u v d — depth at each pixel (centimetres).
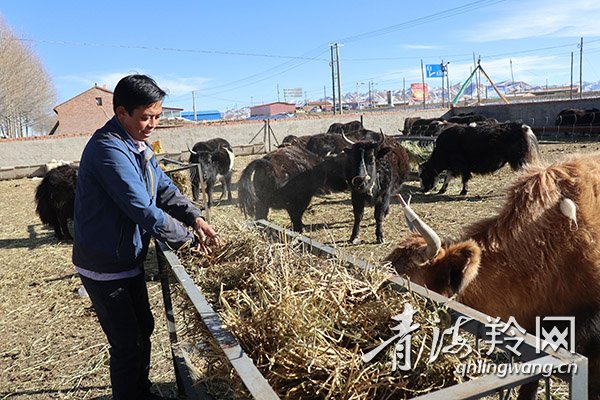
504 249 247
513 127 928
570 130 2073
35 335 471
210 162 1073
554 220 242
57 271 672
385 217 859
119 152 237
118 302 262
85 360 413
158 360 397
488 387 135
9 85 4056
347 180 731
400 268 246
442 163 1021
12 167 1894
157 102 242
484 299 246
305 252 261
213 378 214
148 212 234
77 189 251
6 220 1095
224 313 200
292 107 8612
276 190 723
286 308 184
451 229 732
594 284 233
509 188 264
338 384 163
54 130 4875
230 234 297
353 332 189
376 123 2672
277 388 168
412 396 168
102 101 4825
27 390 373
